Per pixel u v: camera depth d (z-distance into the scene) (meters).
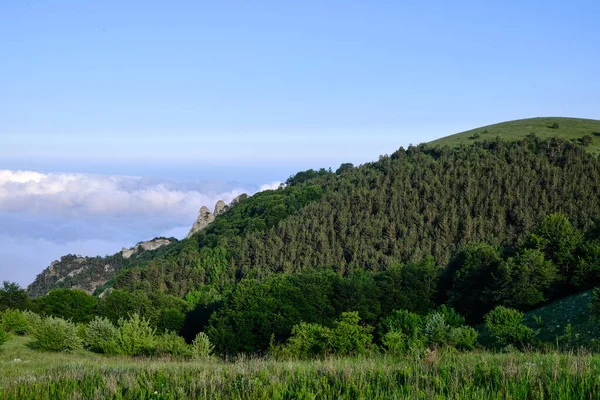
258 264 143.00
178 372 18.31
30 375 18.66
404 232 136.75
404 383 14.35
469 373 14.44
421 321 40.47
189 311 91.31
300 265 136.38
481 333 48.50
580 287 61.62
